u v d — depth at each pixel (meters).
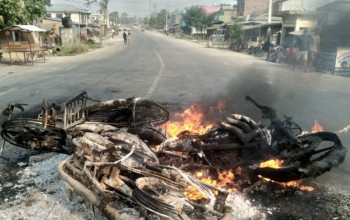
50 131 5.26
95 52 33.00
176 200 3.21
